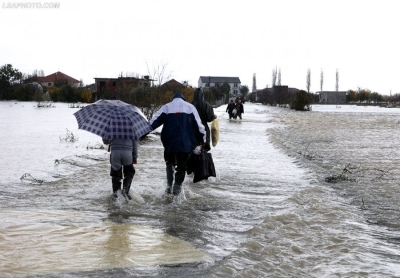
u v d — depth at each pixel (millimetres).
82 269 4820
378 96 142000
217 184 9977
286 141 21188
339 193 9555
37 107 56500
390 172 12477
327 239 6137
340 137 24141
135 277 4652
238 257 5332
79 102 81688
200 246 5785
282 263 5184
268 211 7691
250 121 37719
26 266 4840
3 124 26484
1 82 90062
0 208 7289
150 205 7867
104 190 8859
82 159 12828
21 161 12211
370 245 5980
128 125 7922
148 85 26641
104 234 6094
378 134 26484
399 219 7488
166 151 8406
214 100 84062
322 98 144000
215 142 9539
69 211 7250
